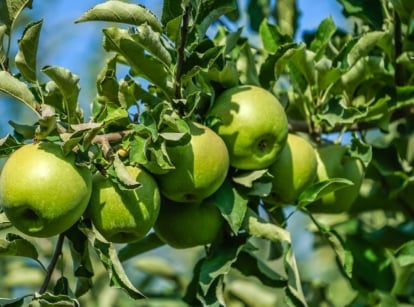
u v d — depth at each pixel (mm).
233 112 1417
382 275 1756
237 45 1600
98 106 1448
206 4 1422
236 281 1932
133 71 1474
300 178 1471
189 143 1373
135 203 1347
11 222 1341
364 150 1539
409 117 1792
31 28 1360
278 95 1643
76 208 1322
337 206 1561
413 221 1819
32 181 1311
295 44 1510
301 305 1434
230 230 1437
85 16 1379
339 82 1603
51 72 1344
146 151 1339
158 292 1970
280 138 1425
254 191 1422
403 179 1764
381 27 1679
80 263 1394
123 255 1588
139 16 1389
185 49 1404
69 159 1326
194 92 1381
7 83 1350
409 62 1617
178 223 1420
